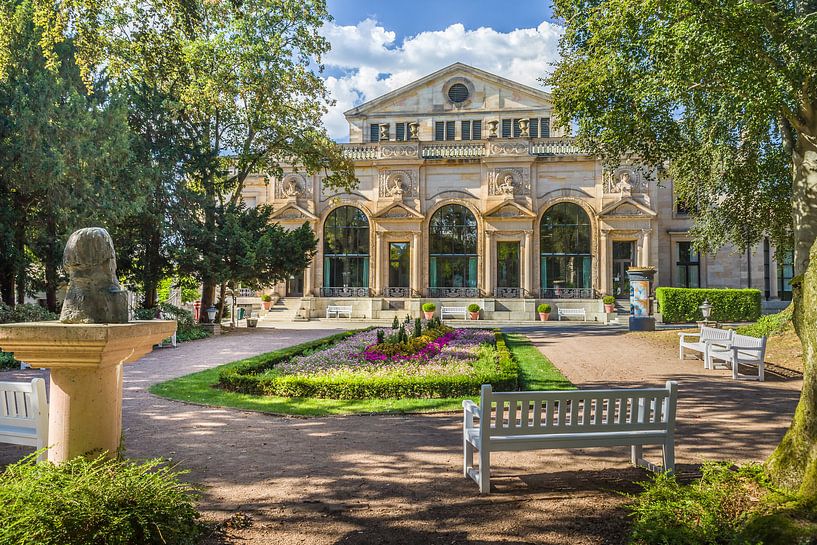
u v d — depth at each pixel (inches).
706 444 275.6
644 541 153.3
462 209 1620.3
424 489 214.4
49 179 784.9
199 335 995.3
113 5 879.7
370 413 362.6
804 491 158.7
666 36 462.0
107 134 853.2
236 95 1106.1
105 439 163.9
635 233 1530.5
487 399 207.2
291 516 187.8
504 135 1771.7
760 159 761.6
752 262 1595.7
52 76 812.6
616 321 1411.2
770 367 541.6
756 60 446.3
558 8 626.8
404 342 593.0
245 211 1193.4
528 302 1521.9
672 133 664.4
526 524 179.0
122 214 856.9
